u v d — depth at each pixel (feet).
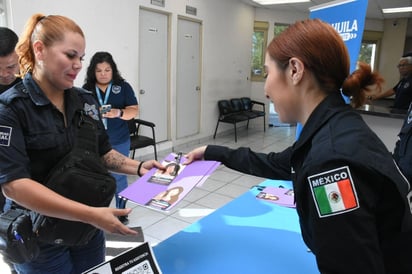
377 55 29.22
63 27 3.30
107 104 9.05
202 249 3.99
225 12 20.63
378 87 2.41
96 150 3.83
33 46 3.36
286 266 3.70
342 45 2.30
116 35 13.65
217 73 20.81
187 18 17.54
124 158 4.49
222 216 4.85
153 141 13.61
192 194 11.72
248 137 21.85
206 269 3.61
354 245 1.88
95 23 12.74
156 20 15.80
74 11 11.98
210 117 20.79
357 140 2.01
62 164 3.44
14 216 3.31
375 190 1.97
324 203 1.97
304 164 2.15
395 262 2.14
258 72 25.09
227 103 21.58
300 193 2.18
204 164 3.97
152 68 15.99
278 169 3.82
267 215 4.90
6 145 3.09
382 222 2.07
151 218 9.66
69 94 3.77
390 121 10.27
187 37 17.92
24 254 3.26
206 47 19.39
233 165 4.03
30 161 3.41
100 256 4.20
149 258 3.25
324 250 1.97
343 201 1.91
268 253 3.94
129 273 3.12
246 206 5.19
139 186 3.85
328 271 1.97
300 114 2.46
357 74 2.37
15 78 5.05
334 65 2.26
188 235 4.30
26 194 3.03
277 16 24.57
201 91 19.60
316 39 2.22
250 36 23.95
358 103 2.39
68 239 3.52
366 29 28.53
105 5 13.02
